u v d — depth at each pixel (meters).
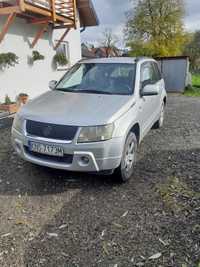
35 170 4.20
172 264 2.35
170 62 16.44
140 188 3.68
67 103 3.88
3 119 7.40
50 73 11.41
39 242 2.64
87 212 3.13
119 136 3.44
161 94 6.30
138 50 33.75
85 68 4.99
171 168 4.32
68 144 3.34
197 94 15.45
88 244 2.61
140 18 33.50
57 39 11.76
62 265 2.35
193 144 5.54
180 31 33.47
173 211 3.12
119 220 2.97
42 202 3.35
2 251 2.53
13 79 9.21
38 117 3.56
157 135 6.21
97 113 3.49
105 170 3.46
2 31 8.03
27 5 7.92
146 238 2.68
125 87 4.38
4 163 4.44
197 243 2.60
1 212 3.13
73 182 3.84
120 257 2.44
